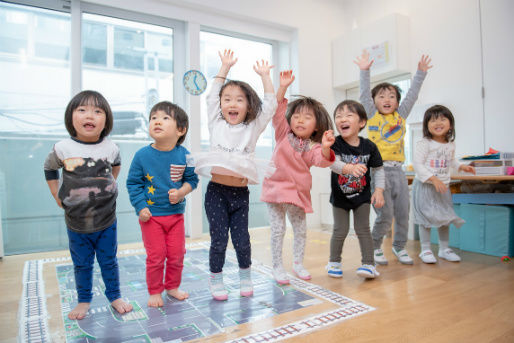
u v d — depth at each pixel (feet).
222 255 4.85
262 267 6.33
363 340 3.55
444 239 7.02
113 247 4.34
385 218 6.47
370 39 10.40
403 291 5.02
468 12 8.64
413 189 7.26
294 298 4.75
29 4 7.79
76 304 4.63
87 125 3.96
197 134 9.44
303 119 5.28
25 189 7.86
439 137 6.99
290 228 10.71
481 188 7.99
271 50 11.41
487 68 8.27
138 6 8.62
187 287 5.29
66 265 6.64
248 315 4.19
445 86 9.10
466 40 8.68
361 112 5.80
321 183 11.27
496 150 7.98
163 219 4.58
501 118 8.03
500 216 7.01
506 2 7.94
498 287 5.16
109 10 8.62
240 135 4.78
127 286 5.38
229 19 9.98
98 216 4.10
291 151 5.30
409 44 9.98
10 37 7.65
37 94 7.92
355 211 5.77
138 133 9.07
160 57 9.36
